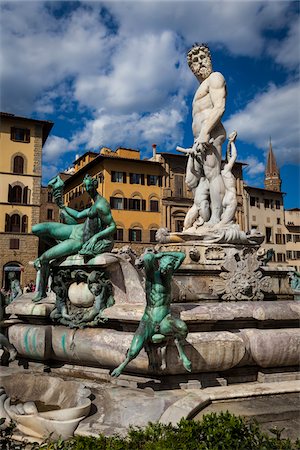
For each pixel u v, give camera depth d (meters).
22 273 44.53
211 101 9.92
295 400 4.75
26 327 6.04
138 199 53.25
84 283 5.88
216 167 9.69
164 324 4.62
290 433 3.92
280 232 62.66
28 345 5.91
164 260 4.72
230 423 3.21
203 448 2.92
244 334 5.34
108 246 6.00
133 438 3.20
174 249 9.02
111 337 5.17
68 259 6.04
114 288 5.81
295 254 64.25
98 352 5.23
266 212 62.12
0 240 44.25
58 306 5.95
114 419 4.09
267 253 9.75
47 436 3.87
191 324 5.14
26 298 6.79
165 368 4.77
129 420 4.05
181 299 7.34
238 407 4.49
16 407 4.23
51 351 5.84
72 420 3.91
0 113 46.03
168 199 54.31
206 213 9.71
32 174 46.88
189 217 9.84
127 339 5.03
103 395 4.59
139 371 4.94
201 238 9.08
